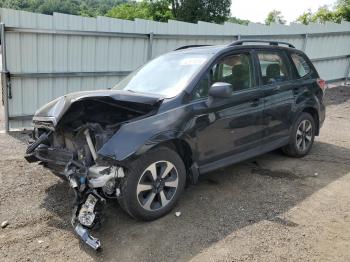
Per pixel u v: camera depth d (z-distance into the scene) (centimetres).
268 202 427
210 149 429
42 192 457
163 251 332
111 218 390
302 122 574
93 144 371
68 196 445
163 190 390
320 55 1287
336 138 723
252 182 485
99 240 348
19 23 730
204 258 321
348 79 1422
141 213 370
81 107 374
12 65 741
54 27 772
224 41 1059
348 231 362
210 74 439
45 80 787
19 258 322
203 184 479
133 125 367
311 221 382
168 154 385
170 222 382
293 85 550
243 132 468
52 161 405
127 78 518
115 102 377
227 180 491
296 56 584
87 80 847
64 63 805
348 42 1364
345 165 554
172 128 383
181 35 962
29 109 781
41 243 345
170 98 401
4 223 376
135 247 339
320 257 320
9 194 450
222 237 353
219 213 401
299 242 343
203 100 420
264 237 352
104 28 842
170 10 3753
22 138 714
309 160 577
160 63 500
